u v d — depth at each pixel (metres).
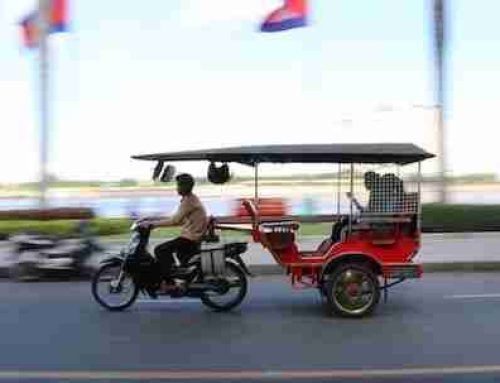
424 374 7.16
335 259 10.41
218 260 10.62
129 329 9.42
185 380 6.94
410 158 10.77
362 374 7.16
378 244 10.59
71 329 9.43
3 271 15.23
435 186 25.53
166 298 11.83
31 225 19.64
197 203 10.78
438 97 24.72
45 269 14.65
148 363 7.61
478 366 7.47
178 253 10.70
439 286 13.52
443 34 24.66
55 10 24.62
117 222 21.89
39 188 25.27
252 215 10.84
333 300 10.30
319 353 8.05
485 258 16.77
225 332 9.22
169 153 10.98
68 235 15.21
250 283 13.99
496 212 22.69
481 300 11.79
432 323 9.80
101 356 7.93
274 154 10.72
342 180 13.84
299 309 10.92
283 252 10.66
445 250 18.17
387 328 9.47
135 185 47.59
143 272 10.71
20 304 11.49
